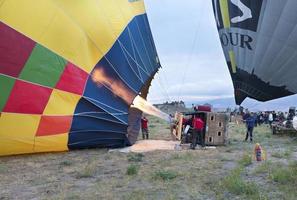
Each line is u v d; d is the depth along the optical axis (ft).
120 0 60.44
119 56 56.90
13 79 46.85
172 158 50.01
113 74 56.34
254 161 46.83
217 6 82.17
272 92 77.92
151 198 30.50
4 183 37.68
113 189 34.12
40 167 45.44
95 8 54.95
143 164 46.29
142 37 64.08
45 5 49.19
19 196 32.71
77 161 48.80
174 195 31.09
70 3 52.13
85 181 37.88
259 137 81.05
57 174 41.52
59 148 53.78
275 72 73.51
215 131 63.72
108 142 58.70
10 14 46.16
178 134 69.92
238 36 77.30
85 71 52.90
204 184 34.76
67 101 51.83
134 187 34.55
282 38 68.80
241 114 133.90
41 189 34.96
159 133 90.48
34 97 48.80
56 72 49.96
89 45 53.52
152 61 67.56
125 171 42.11
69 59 51.16
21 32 46.85
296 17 65.26
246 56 77.77
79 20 52.49
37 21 48.21
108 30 55.57
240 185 32.40
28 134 49.93
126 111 58.75
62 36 50.39
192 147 59.82
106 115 55.98
